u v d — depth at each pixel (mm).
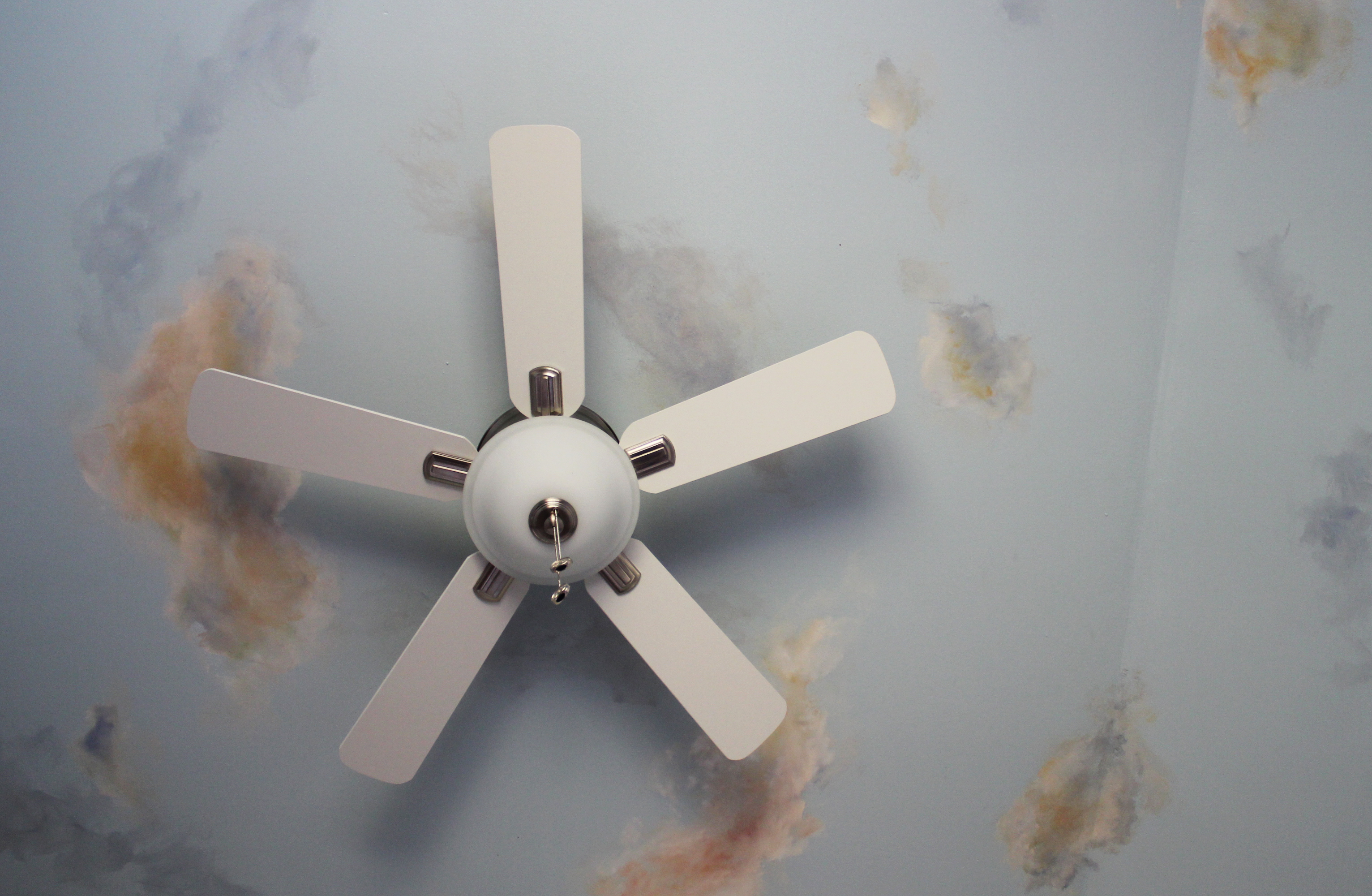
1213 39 1892
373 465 1597
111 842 1877
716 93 1783
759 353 1854
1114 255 1914
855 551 1940
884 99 1822
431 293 1768
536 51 1735
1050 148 1872
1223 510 2016
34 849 1865
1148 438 1980
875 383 1601
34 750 1841
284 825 1900
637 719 1938
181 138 1700
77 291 1728
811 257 1841
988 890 2078
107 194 1706
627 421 1853
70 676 1828
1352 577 2053
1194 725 2078
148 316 1738
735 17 1771
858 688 1988
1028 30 1846
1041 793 2068
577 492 1569
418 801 1917
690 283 1823
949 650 1999
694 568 1912
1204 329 1959
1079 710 2053
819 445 1907
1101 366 1942
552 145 1510
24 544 1786
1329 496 2029
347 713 1873
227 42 1690
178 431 1774
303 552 1822
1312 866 2109
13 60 1668
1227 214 1934
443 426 1803
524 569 1611
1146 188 1905
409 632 1858
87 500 1782
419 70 1718
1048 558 1992
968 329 1896
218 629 1828
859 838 2031
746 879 2002
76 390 1752
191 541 1803
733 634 1941
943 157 1849
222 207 1720
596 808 1953
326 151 1719
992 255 1883
